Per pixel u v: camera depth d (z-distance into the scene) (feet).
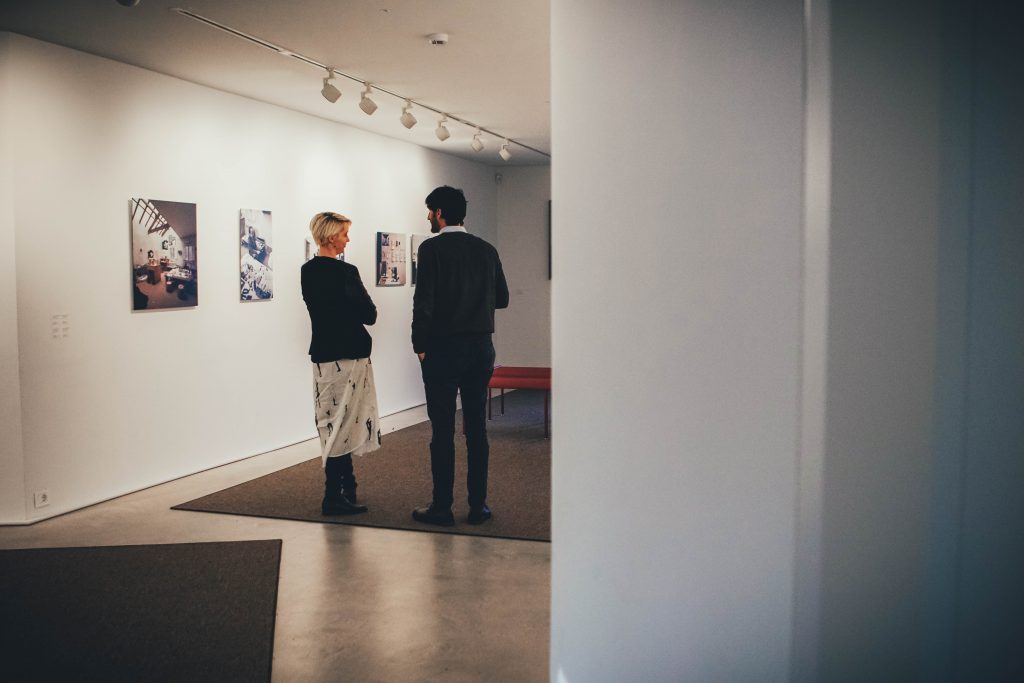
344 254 25.57
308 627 10.40
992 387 4.57
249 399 21.42
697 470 6.04
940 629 4.81
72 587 11.71
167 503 16.55
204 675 9.01
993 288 4.54
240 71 18.28
